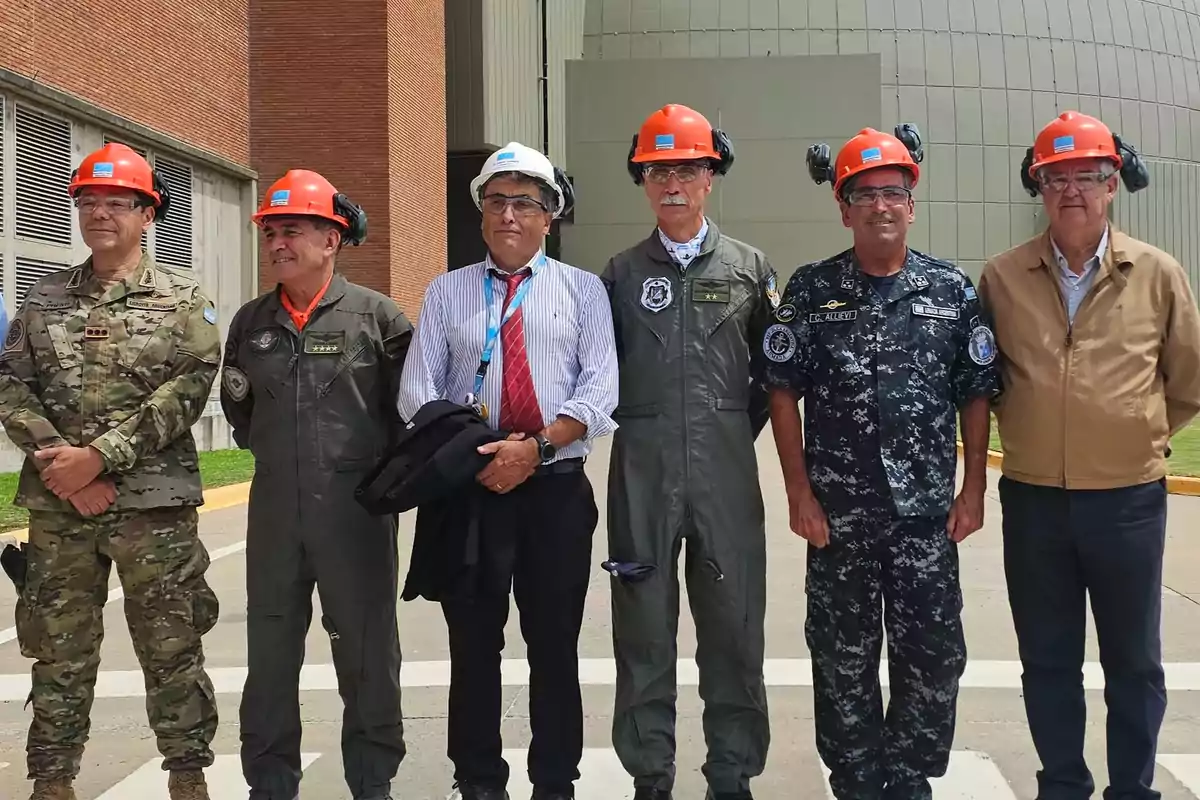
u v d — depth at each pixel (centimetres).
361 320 332
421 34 1953
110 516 317
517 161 316
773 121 2916
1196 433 1841
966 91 3522
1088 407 304
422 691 476
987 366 313
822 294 319
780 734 417
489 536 310
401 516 991
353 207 340
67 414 318
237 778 377
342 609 325
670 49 3478
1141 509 305
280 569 324
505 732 424
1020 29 3628
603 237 2992
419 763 392
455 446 291
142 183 327
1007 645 538
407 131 1873
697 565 329
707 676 331
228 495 1079
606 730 426
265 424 326
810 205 2903
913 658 313
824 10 3522
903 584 312
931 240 3459
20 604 322
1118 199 3625
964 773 374
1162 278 308
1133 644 308
